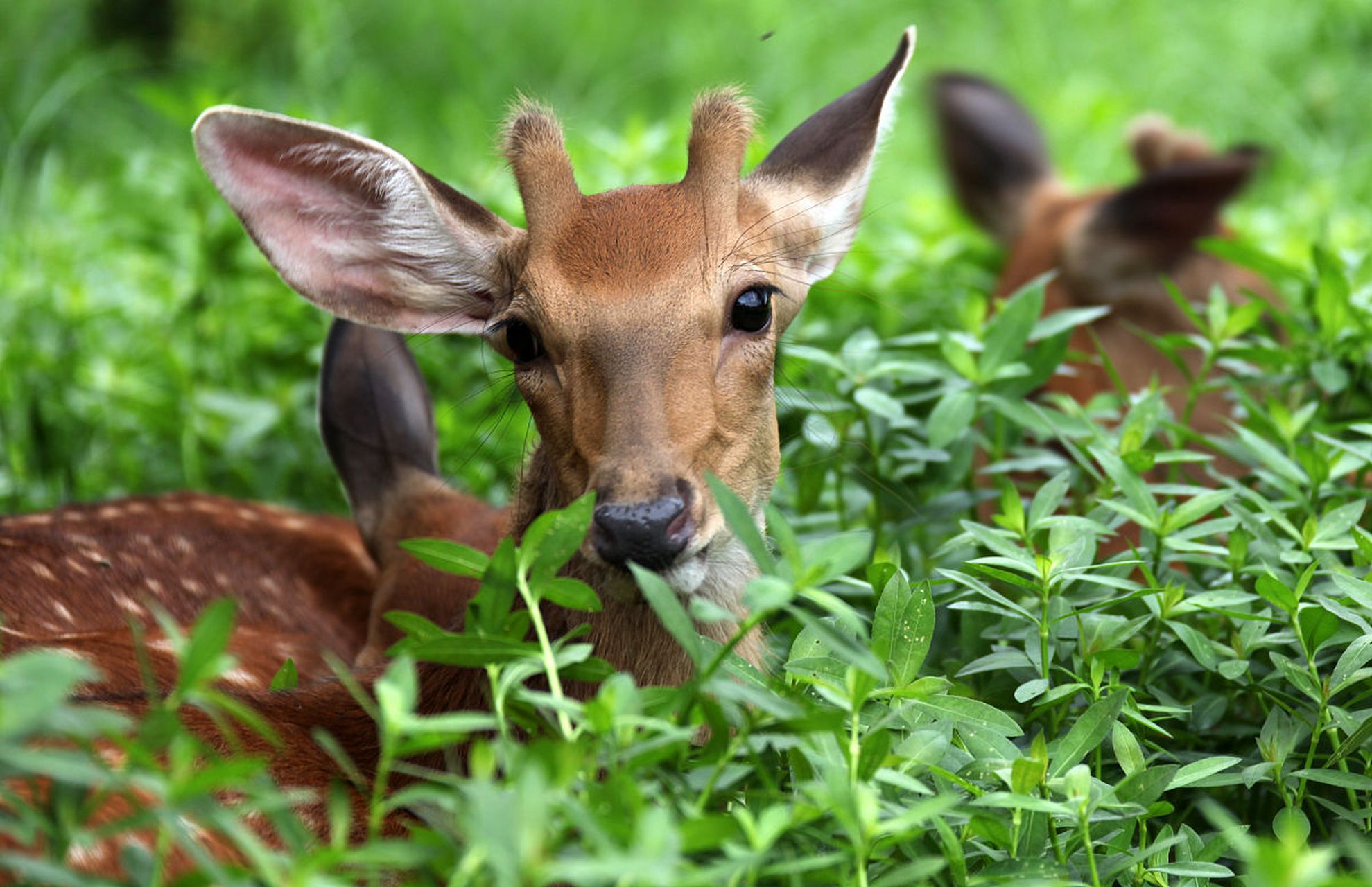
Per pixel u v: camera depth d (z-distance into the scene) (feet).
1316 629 19.60
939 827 15.69
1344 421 29.32
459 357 36.47
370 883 15.55
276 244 24.95
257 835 18.65
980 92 47.42
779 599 14.37
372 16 72.23
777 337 24.14
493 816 12.36
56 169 50.19
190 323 38.50
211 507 30.63
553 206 22.52
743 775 15.53
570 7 73.97
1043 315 40.32
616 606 21.70
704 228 22.07
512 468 34.71
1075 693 20.10
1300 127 59.57
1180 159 43.68
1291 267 31.19
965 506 25.68
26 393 36.14
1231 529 21.70
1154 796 17.60
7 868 13.04
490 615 16.67
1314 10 65.51
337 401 29.19
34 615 25.49
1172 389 32.45
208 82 59.26
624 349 21.01
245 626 27.12
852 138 25.62
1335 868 19.30
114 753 18.04
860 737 17.03
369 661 26.22
